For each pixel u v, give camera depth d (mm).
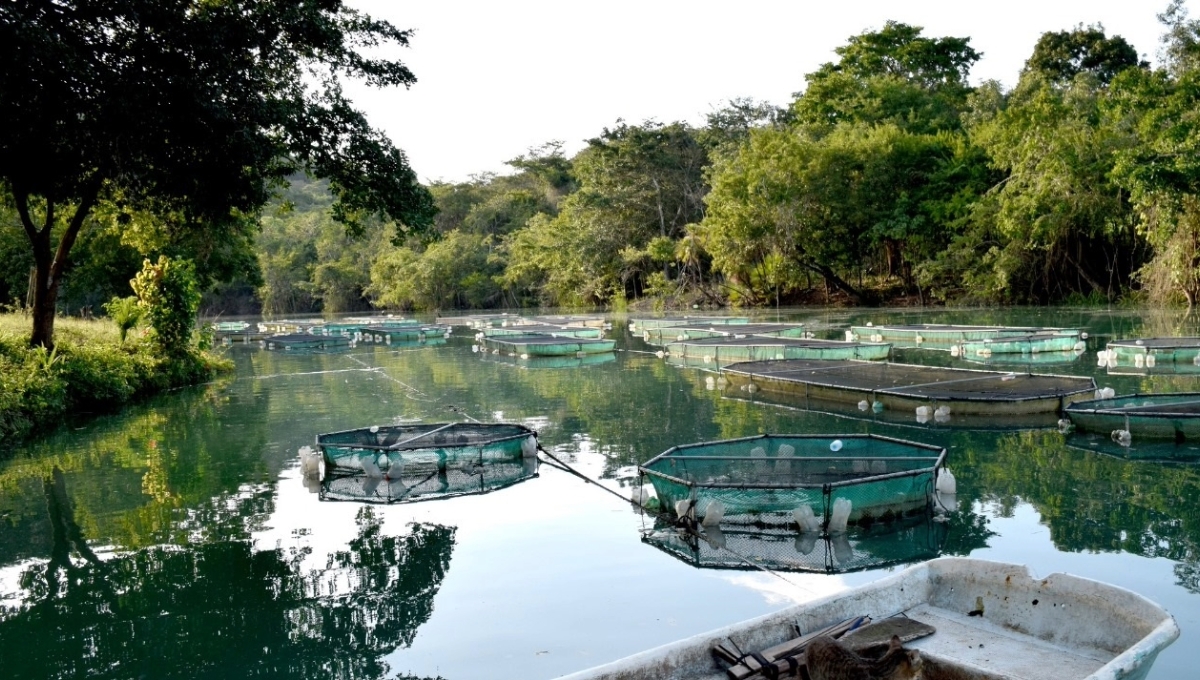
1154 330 25531
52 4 13148
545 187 77625
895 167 44219
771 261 47031
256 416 16906
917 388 14391
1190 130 27844
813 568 7066
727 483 8242
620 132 57094
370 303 81438
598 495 9695
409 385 21203
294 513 9492
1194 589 6305
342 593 6988
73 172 15688
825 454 9711
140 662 5867
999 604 5164
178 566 7848
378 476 10930
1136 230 34000
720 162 48906
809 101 53094
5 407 14938
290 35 14984
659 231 58125
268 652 5934
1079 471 9703
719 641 4609
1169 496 8625
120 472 12055
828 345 22047
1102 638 4719
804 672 4328
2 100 12672
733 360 23125
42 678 5676
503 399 17922
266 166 16594
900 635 4867
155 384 21391
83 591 7293
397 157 16844
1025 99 43406
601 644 5820
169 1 13766
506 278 67875
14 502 10516
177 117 13375
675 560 7402
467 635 6051
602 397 17531
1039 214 35688
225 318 75688
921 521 8141
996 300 40406
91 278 34844
